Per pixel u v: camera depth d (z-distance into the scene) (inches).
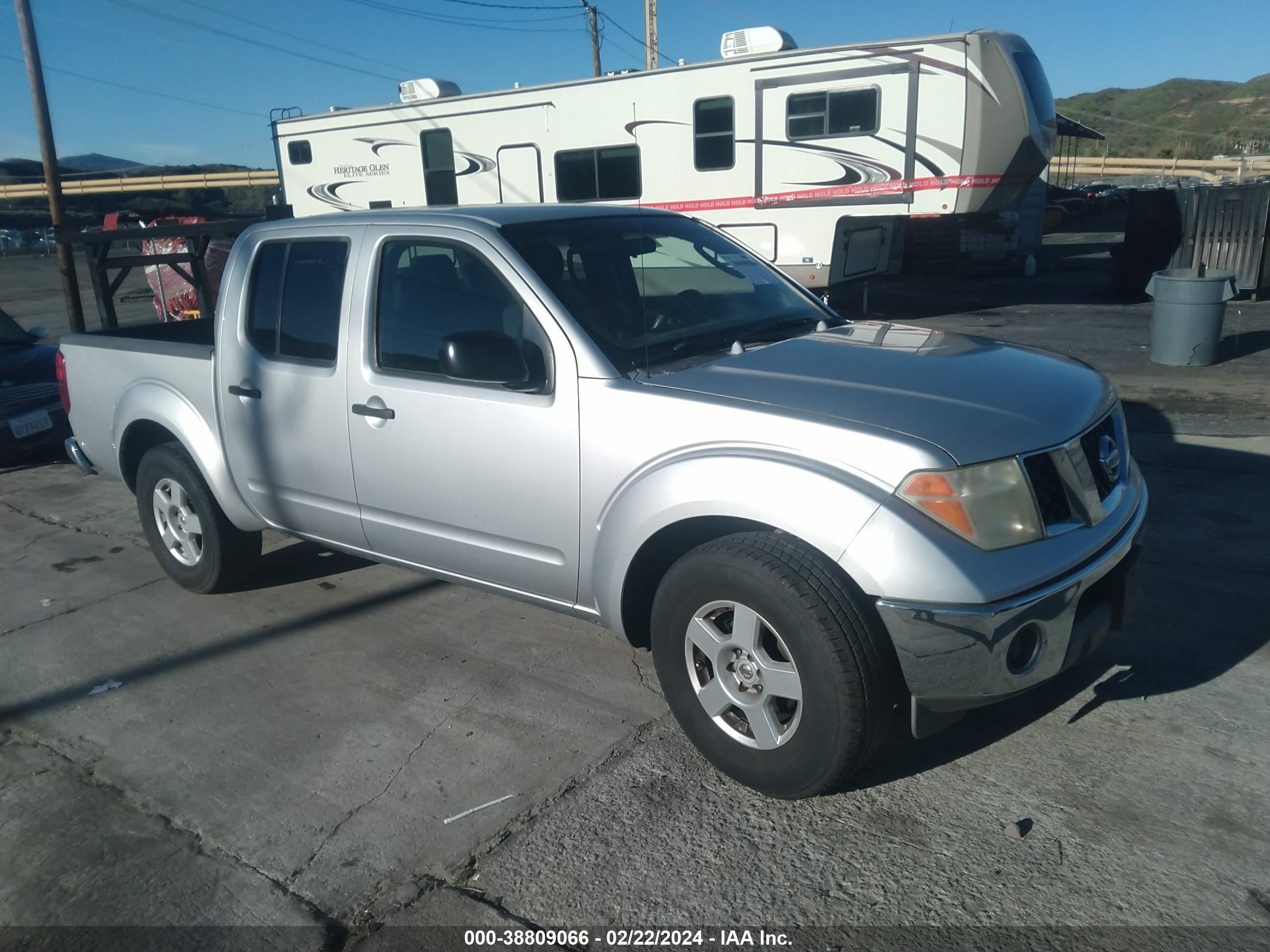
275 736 147.7
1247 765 127.2
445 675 163.6
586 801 127.3
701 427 124.0
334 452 164.1
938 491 109.9
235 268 178.2
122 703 160.9
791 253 501.0
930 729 117.2
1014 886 108.5
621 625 136.5
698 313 153.6
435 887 113.3
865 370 131.6
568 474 136.2
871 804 124.1
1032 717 141.3
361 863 118.0
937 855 114.0
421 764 137.8
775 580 114.5
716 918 106.3
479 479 145.9
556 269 144.6
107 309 346.3
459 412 145.8
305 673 167.2
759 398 124.2
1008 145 449.7
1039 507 115.1
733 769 126.6
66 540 247.3
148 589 210.1
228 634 184.5
